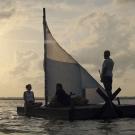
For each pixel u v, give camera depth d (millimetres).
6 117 27938
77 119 22328
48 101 28531
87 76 28047
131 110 23688
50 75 29016
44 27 29422
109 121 21406
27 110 28062
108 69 22734
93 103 27594
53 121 22422
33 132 17281
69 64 28578
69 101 24375
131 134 15516
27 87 28672
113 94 23000
